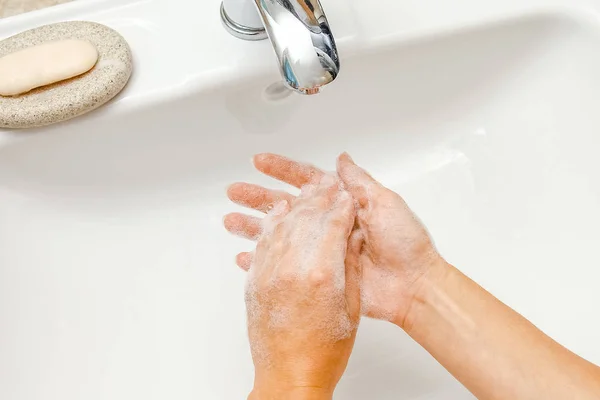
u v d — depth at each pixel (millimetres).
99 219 525
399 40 493
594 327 468
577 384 350
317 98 519
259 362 385
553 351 367
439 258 424
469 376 384
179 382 480
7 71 429
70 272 495
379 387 498
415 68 523
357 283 420
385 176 577
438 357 405
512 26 509
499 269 524
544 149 534
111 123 467
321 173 481
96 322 483
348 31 490
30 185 492
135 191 535
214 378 487
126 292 508
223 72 472
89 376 457
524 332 379
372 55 498
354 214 428
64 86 440
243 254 468
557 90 533
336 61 381
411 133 578
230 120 508
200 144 520
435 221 557
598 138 502
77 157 485
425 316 413
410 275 423
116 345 480
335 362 379
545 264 508
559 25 515
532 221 525
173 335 500
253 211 559
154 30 487
